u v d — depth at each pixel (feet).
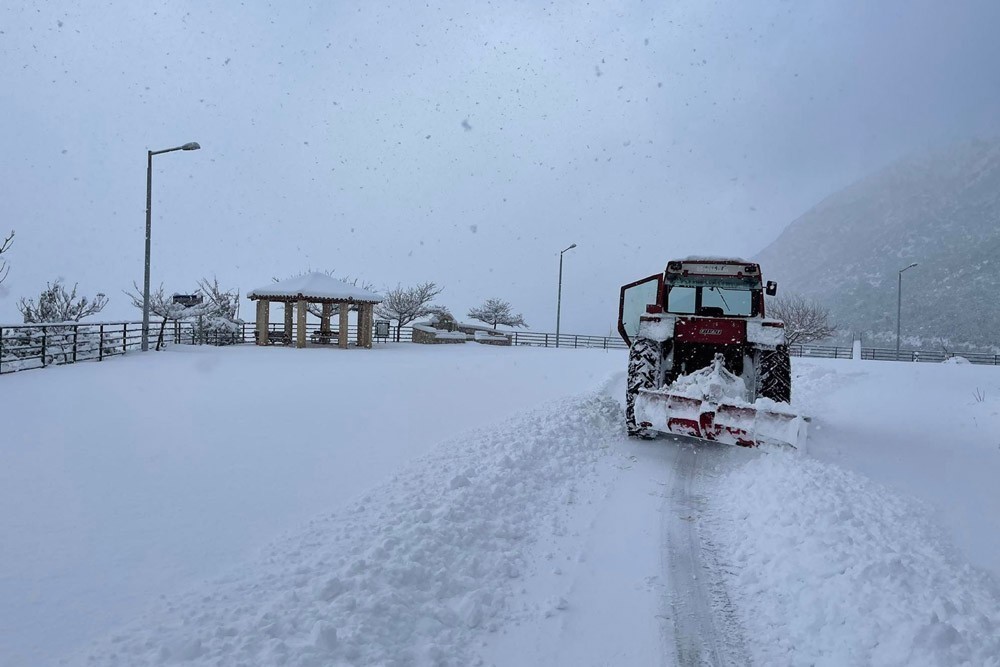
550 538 16.10
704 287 30.78
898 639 10.76
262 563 13.56
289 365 60.44
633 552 15.33
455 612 12.05
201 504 17.89
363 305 109.29
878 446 26.40
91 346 67.15
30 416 30.40
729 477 21.75
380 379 47.75
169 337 96.73
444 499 17.60
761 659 10.98
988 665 10.08
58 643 10.49
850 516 16.35
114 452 23.65
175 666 9.55
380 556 13.65
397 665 10.13
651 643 11.43
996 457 24.77
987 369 61.05
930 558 14.30
